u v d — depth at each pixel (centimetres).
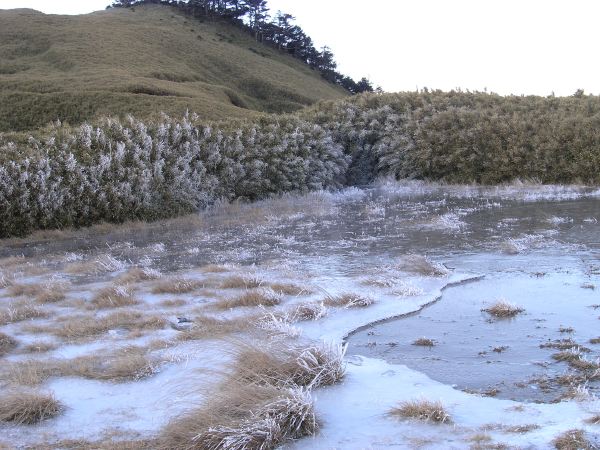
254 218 1448
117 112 3069
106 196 1427
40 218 1354
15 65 4812
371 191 1961
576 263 871
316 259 980
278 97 6794
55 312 731
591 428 378
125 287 805
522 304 695
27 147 1427
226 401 413
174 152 1623
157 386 489
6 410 441
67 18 6681
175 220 1462
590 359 514
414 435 387
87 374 518
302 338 574
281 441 386
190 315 685
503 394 455
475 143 2033
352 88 10125
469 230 1176
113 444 393
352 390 469
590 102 2055
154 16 8538
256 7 9781
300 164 1894
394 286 776
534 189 1764
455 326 633
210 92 4878
